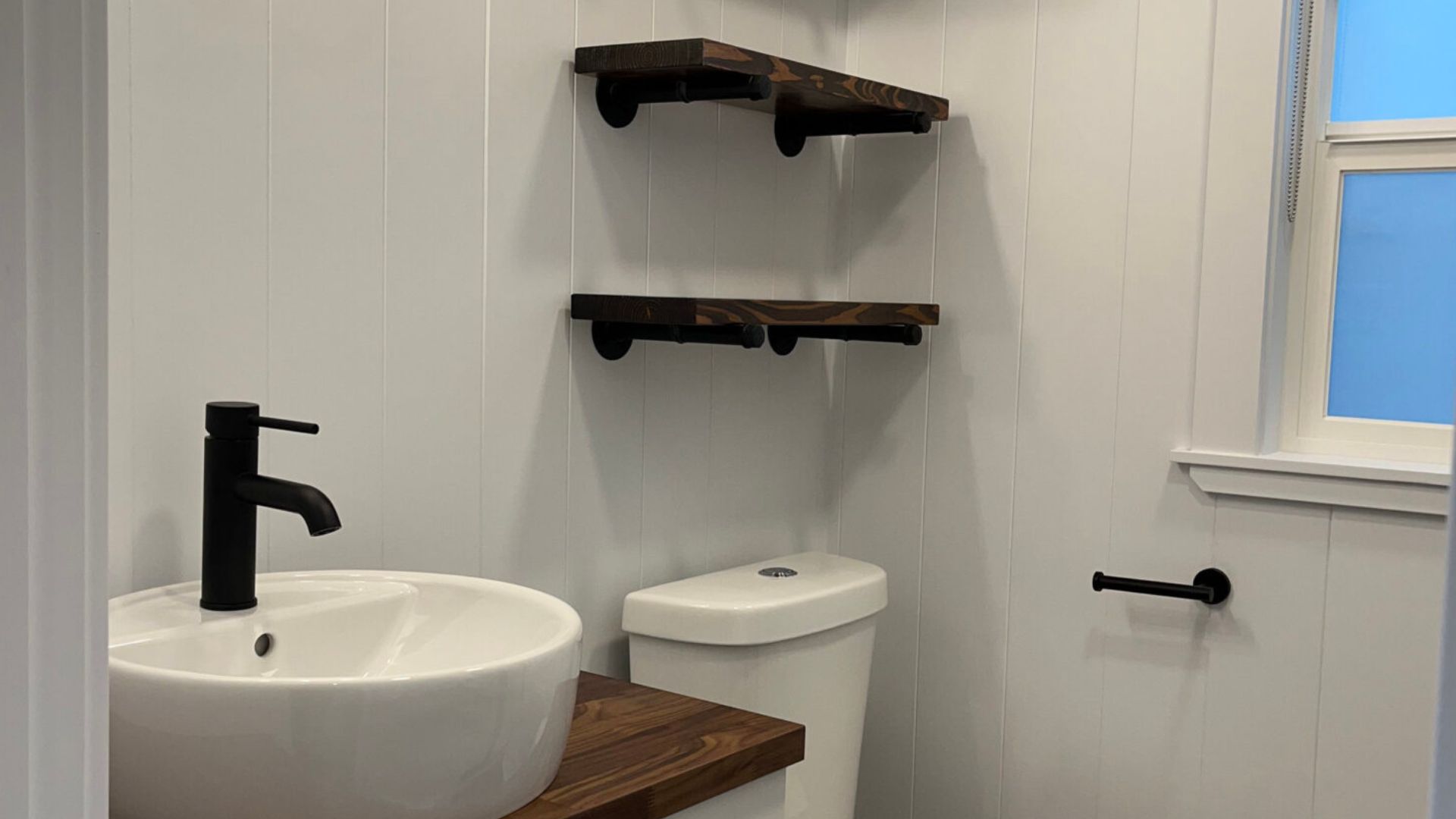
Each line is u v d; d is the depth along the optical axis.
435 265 1.48
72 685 0.49
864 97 1.77
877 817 2.14
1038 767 1.98
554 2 1.60
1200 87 1.80
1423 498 1.64
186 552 1.27
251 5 1.28
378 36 1.40
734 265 1.92
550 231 1.62
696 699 1.41
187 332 1.25
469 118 1.50
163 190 1.21
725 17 1.87
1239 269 1.78
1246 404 1.79
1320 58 1.80
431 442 1.49
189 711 0.92
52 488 0.48
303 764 0.92
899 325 1.89
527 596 1.23
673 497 1.85
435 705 0.95
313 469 1.36
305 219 1.34
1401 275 1.79
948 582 2.05
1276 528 1.77
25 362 0.47
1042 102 1.94
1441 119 1.74
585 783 1.13
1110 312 1.89
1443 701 0.29
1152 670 1.88
